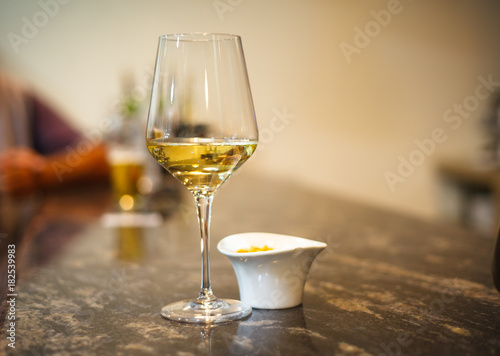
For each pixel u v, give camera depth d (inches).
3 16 123.6
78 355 21.0
